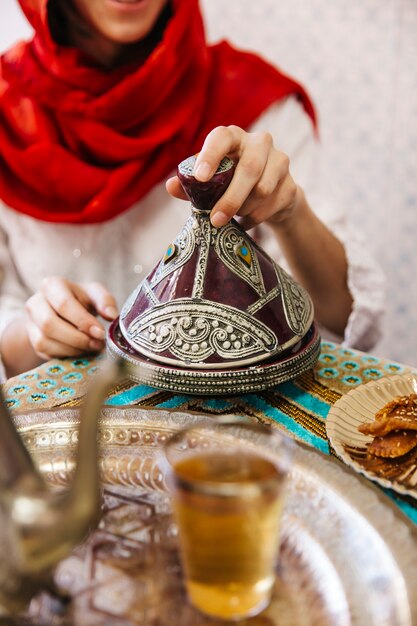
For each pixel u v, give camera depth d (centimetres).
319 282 104
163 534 44
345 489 47
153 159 119
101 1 102
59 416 57
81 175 115
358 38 178
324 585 40
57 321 79
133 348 65
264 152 70
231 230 64
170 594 39
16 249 123
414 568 39
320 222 102
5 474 34
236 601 37
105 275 123
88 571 41
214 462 40
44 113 117
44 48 115
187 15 112
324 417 64
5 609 36
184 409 62
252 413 65
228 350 61
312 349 66
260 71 128
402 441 55
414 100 181
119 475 50
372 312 104
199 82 121
